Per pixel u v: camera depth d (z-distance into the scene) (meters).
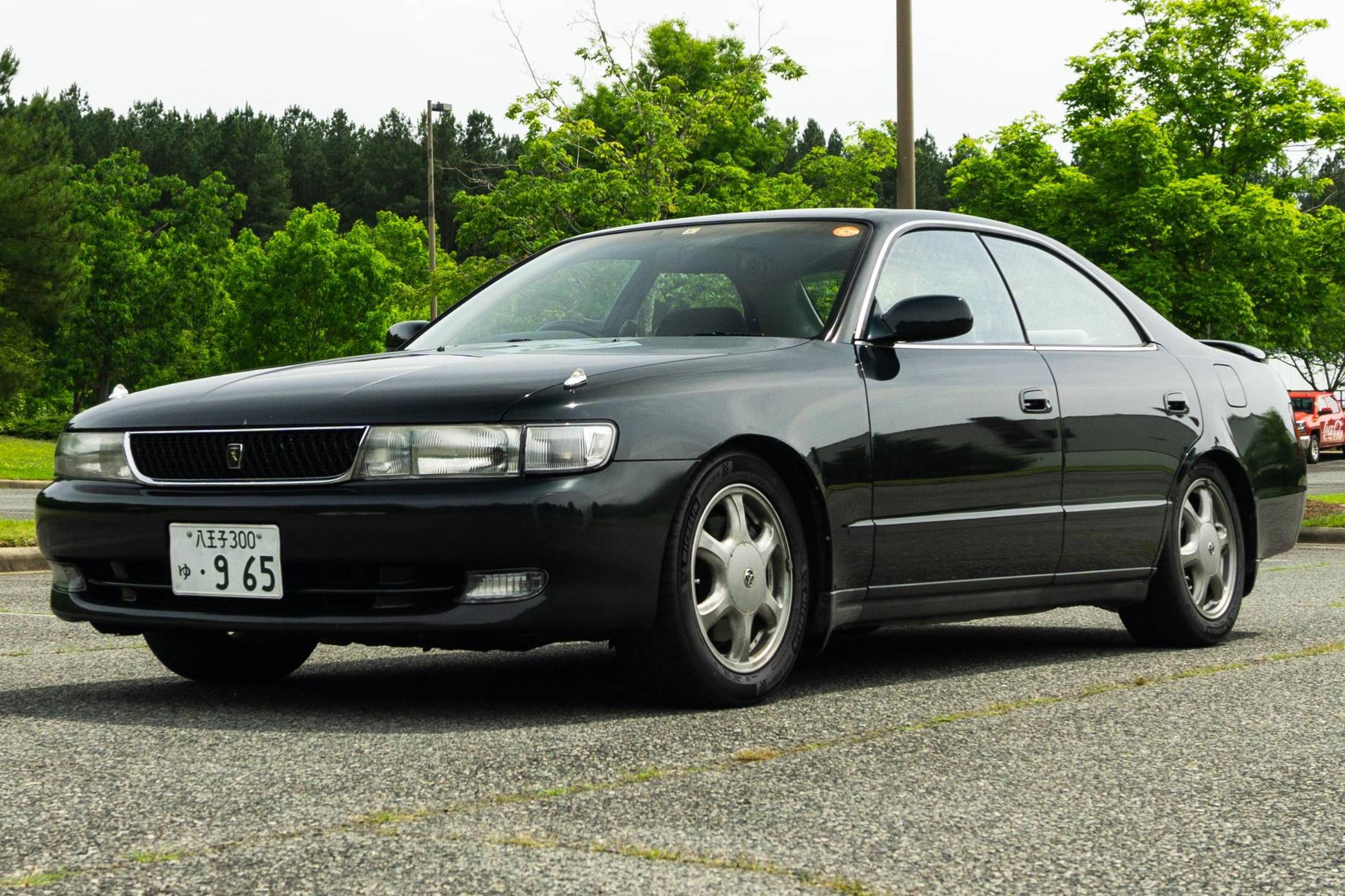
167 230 70.69
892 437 4.27
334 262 63.50
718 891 2.22
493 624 3.53
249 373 4.21
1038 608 4.90
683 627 3.75
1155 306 22.02
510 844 2.46
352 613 3.63
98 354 66.25
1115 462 5.05
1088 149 23.23
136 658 5.04
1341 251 23.67
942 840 2.54
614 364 3.86
